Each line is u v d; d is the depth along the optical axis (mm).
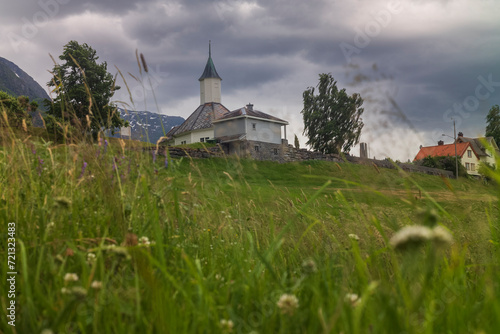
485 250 2389
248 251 2666
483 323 1228
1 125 2865
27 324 1397
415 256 945
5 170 2738
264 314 1446
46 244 1945
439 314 1350
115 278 1665
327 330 1076
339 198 2449
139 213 2635
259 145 47531
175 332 1259
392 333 1149
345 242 2564
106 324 1341
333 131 54219
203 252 2633
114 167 2836
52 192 2570
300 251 2740
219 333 1329
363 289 1597
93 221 2330
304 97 57719
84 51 38750
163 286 1557
